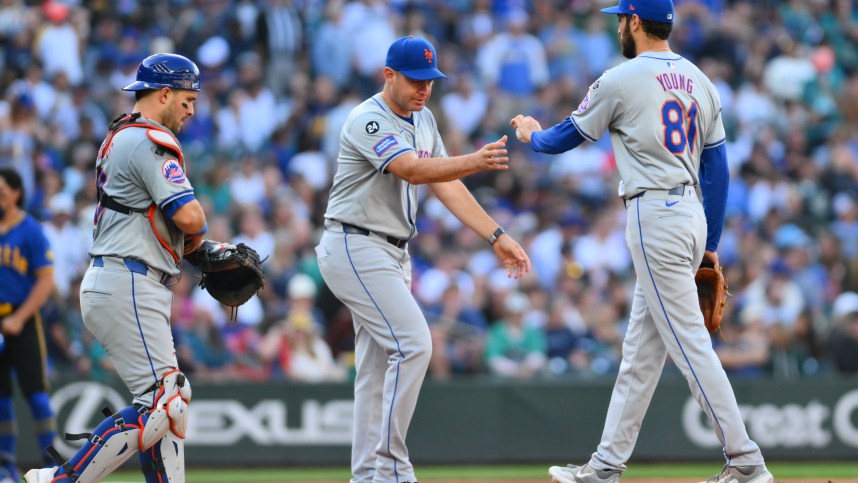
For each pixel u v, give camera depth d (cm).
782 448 3781
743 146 6000
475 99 5725
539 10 6488
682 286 2025
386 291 2173
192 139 5331
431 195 5031
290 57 5762
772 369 4250
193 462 3584
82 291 2036
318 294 4425
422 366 2161
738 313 4575
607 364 4188
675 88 2031
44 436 2892
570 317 4378
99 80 5391
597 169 5516
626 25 2100
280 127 5384
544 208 5175
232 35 5728
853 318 4191
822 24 7075
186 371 3822
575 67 6266
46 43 5356
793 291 4712
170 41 5716
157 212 2033
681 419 3741
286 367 3922
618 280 4684
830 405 3809
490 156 2008
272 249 4534
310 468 3625
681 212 2014
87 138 4953
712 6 6931
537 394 3734
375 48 5856
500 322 4303
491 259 4756
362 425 2273
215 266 2153
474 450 3694
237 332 4059
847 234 5453
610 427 2152
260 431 3619
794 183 5791
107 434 2003
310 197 4981
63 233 4116
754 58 6550
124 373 2036
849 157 5909
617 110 2033
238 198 4916
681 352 2038
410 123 2202
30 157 4594
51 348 3759
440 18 6338
